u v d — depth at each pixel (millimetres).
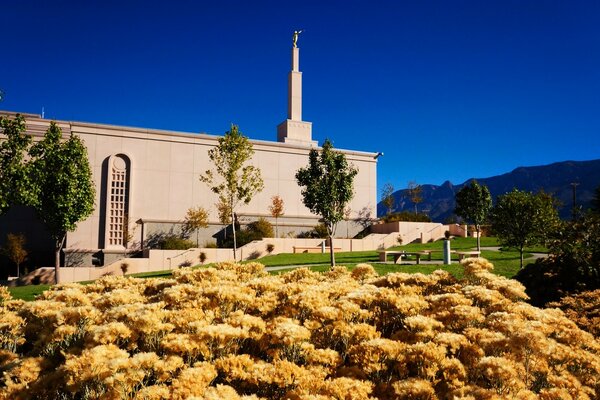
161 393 3635
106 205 36062
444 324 5152
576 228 12180
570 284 11305
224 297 5457
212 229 39312
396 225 41781
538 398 3787
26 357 5129
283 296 6008
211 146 40594
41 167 24219
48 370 4785
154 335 4699
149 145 38438
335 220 22812
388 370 4332
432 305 5719
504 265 19938
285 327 4457
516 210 18750
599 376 4652
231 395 3494
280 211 40281
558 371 4480
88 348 4406
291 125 50062
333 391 3562
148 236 36938
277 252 33875
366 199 46750
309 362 4266
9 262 34719
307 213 44062
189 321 4895
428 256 25031
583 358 4738
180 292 5891
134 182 37500
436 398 3578
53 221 25031
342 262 24406
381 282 7125
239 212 40875
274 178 43000
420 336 4582
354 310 5090
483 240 40156
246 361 4086
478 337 4617
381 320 5602
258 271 8602
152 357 3973
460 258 22547
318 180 23188
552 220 18266
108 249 35406
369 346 4199
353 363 4473
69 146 25750
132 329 4633
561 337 5227
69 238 34906
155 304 5281
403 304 5402
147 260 29828
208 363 4016
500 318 4957
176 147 39375
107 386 3787
